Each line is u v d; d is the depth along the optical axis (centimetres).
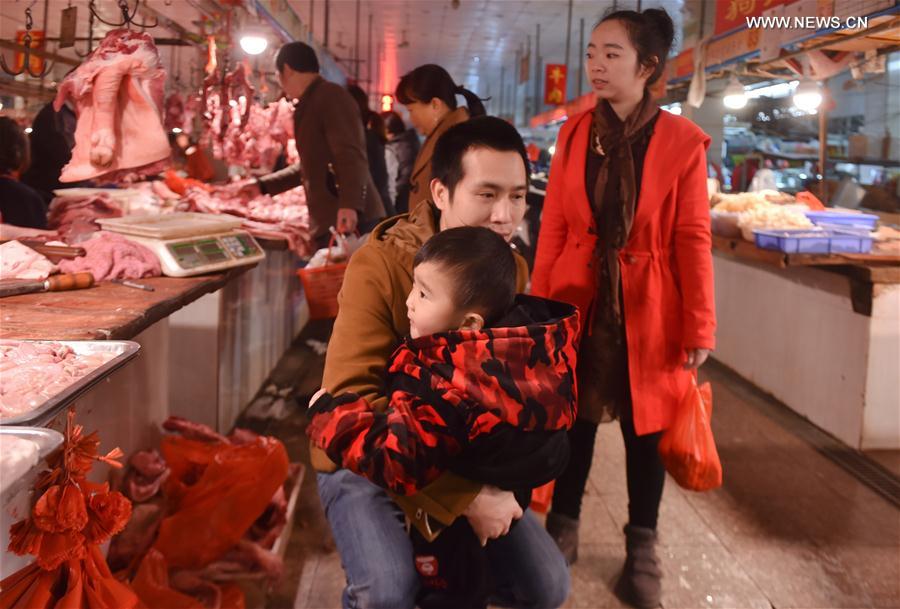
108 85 270
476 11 1093
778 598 272
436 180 168
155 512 245
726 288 559
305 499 336
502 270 142
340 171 433
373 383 157
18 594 142
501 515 148
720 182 737
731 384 518
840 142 701
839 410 419
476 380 136
